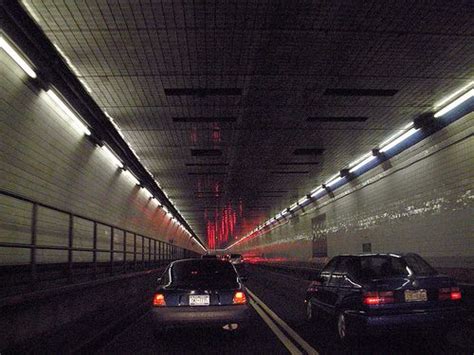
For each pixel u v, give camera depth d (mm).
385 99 14273
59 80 11266
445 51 10938
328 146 20641
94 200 18484
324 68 11781
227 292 9766
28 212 11477
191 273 10383
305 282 19250
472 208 14180
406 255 9992
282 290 24312
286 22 9406
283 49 10625
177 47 10422
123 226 24812
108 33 9719
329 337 10219
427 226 17406
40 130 11711
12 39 8711
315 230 37781
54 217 13641
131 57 10906
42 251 12727
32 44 9453
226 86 12945
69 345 9500
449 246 15711
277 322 12609
